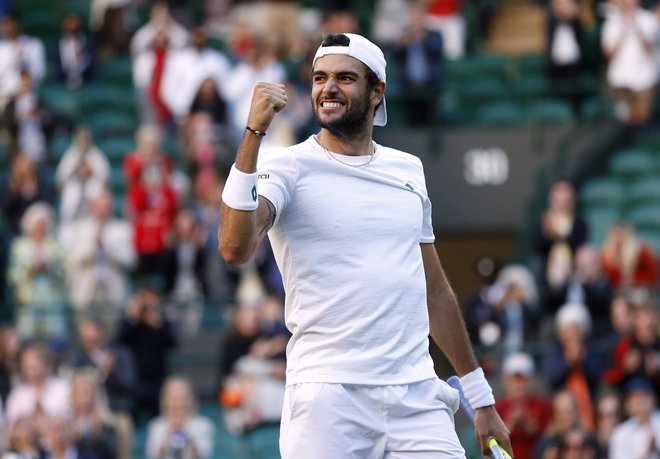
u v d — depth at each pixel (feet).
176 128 126.62
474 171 131.85
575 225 108.27
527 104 135.33
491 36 155.84
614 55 131.64
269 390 94.48
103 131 126.72
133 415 95.96
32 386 90.17
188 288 107.86
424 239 41.68
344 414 38.58
